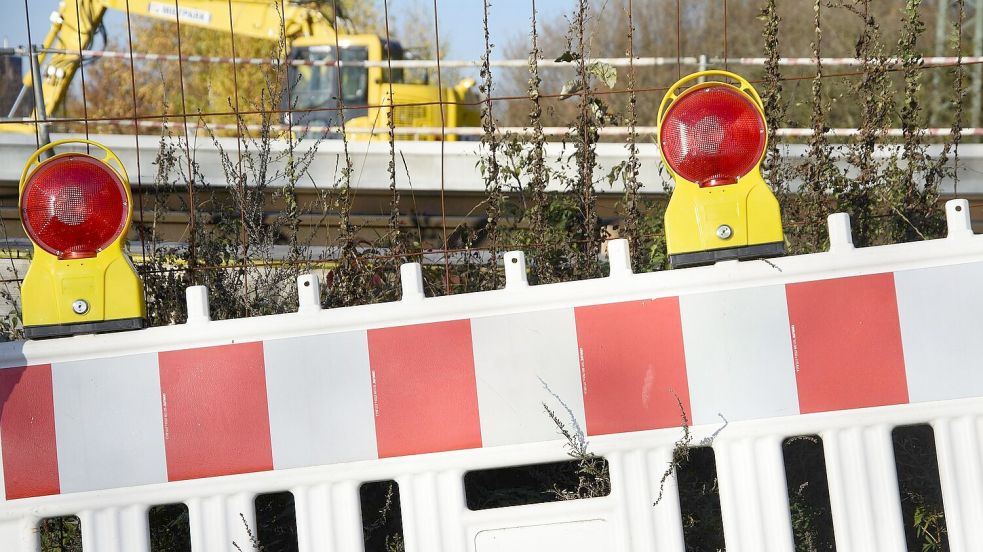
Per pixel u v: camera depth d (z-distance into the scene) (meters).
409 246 4.59
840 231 2.86
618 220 6.45
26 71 11.14
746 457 2.84
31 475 2.89
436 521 2.87
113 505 2.88
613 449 2.86
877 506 2.81
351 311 2.90
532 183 4.43
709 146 2.87
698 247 2.88
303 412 2.89
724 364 2.85
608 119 4.40
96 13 11.61
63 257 2.93
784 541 2.83
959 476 2.80
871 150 4.37
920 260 2.84
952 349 2.82
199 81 18.58
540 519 2.86
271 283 4.34
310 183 6.38
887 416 2.82
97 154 6.58
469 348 2.89
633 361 2.87
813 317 2.85
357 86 11.85
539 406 2.87
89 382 2.90
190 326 2.91
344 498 2.88
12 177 6.73
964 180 6.51
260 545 2.89
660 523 2.84
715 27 22.78
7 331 4.43
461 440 2.87
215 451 2.88
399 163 6.52
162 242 5.15
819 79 4.29
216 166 6.27
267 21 12.34
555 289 2.89
